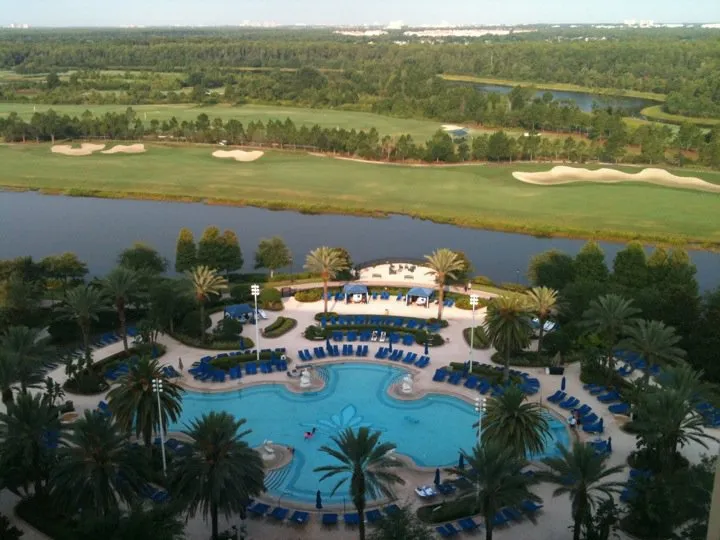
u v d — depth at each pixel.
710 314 92.88
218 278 101.75
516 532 60.12
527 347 95.25
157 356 95.44
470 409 83.38
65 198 198.12
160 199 196.50
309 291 119.75
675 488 56.41
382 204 189.25
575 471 54.72
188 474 54.88
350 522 61.00
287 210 188.00
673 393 63.59
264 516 62.16
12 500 63.50
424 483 67.69
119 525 50.72
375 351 98.69
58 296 115.31
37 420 59.41
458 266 108.44
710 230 166.12
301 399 85.88
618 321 84.69
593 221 173.25
